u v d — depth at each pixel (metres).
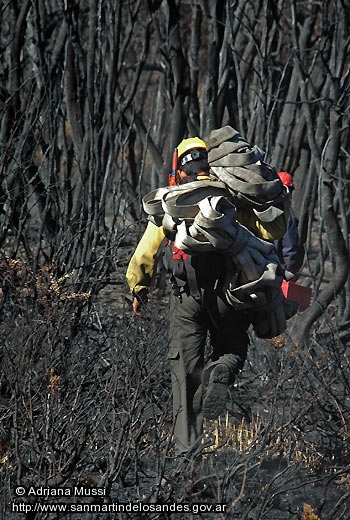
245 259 14.23
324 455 15.52
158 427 14.74
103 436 14.78
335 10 25.03
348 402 17.98
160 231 15.46
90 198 21.81
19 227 18.81
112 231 21.27
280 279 14.55
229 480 13.27
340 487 14.30
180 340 15.12
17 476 12.45
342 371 17.06
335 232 24.11
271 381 17.34
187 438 14.60
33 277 15.51
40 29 23.25
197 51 28.52
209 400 14.30
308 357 17.67
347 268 24.06
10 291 16.20
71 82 24.50
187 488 12.21
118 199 22.97
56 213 22.23
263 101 26.70
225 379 14.30
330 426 16.20
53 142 21.66
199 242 14.14
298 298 21.97
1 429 13.95
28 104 19.30
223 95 28.59
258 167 14.58
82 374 16.03
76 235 20.14
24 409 14.00
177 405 14.86
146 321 15.45
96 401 15.10
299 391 16.70
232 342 15.16
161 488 13.66
